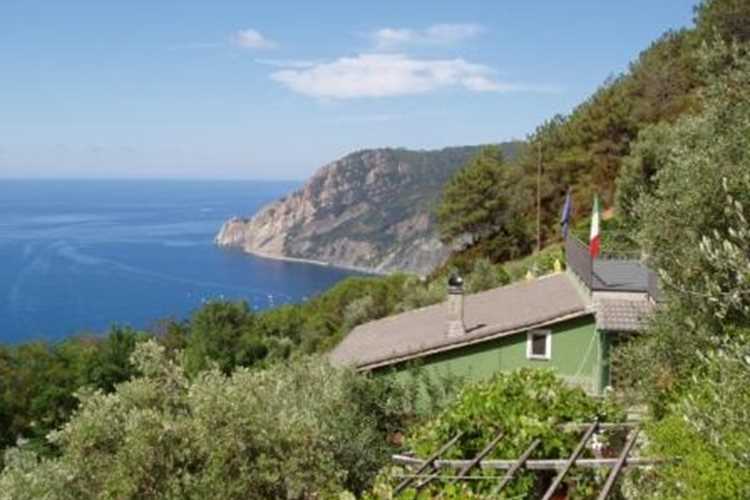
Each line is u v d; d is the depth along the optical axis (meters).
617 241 34.12
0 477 13.04
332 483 12.55
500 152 71.00
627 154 60.25
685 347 10.49
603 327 21.48
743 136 10.23
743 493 7.31
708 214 10.26
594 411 11.80
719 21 36.56
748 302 8.45
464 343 24.55
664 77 61.09
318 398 16.41
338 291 57.12
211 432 12.24
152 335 48.97
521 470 9.95
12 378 46.19
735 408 7.05
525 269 48.12
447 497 8.55
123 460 12.08
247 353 44.16
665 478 8.88
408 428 16.73
